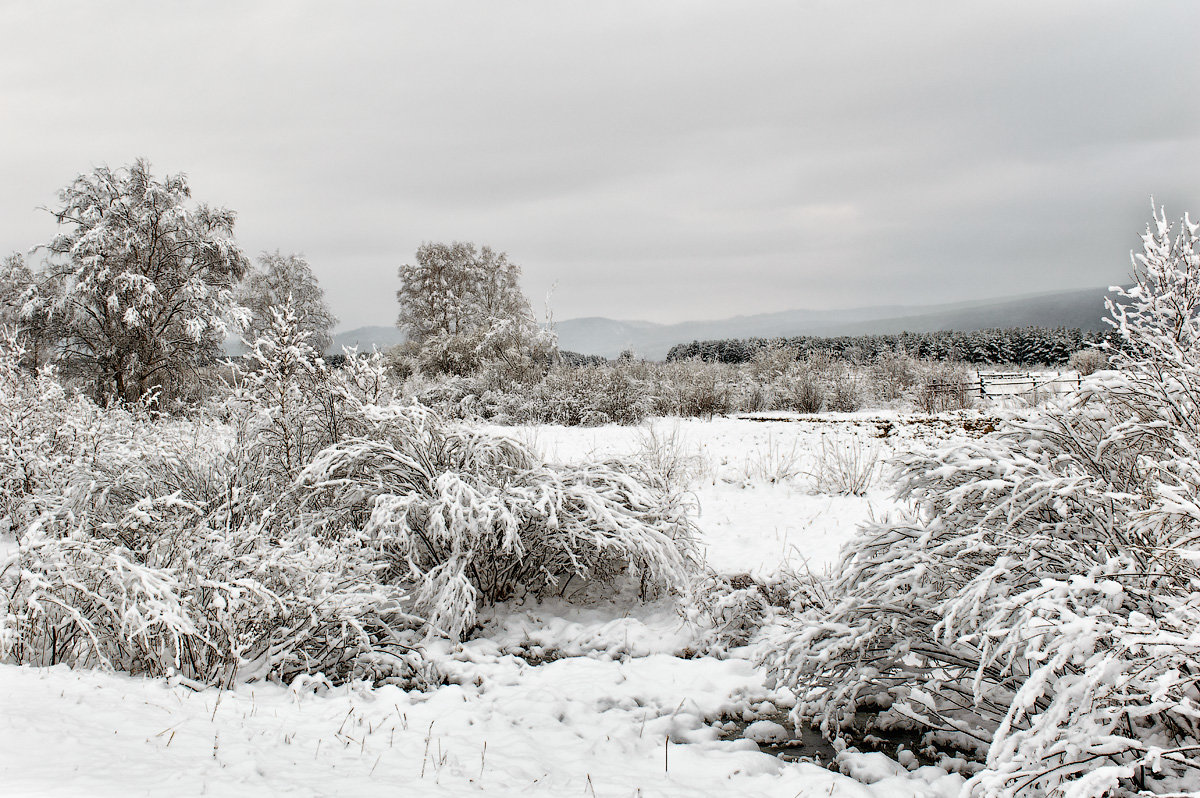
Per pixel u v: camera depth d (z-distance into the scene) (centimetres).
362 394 637
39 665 380
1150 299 326
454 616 484
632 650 482
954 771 314
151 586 366
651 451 995
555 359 2262
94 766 252
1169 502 246
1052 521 319
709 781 303
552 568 581
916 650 333
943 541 345
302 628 416
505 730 347
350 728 335
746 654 456
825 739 356
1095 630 225
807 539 708
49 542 399
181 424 702
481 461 596
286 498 557
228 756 280
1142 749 215
